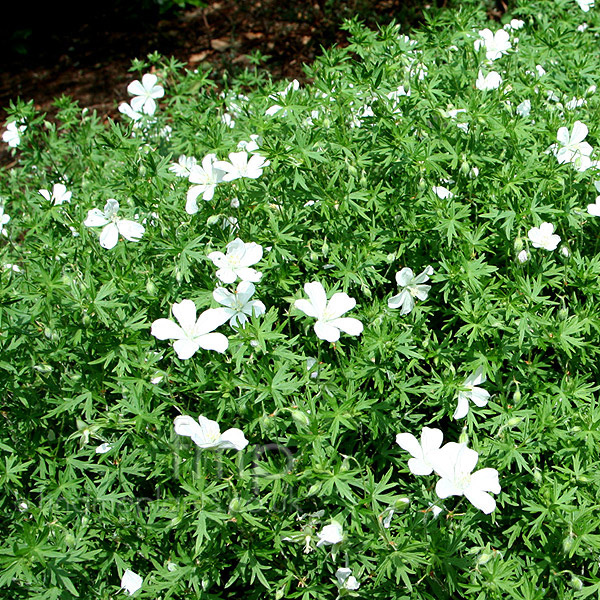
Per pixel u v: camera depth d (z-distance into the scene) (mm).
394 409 641
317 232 717
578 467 612
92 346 643
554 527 603
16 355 664
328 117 766
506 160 735
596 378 686
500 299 652
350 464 634
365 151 741
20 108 849
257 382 598
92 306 634
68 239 737
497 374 640
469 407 641
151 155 737
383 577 597
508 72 851
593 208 689
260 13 1647
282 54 1501
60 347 650
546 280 682
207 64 1504
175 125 926
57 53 1711
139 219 708
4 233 812
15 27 1758
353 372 630
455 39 829
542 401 630
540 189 697
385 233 703
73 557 590
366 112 793
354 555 596
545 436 622
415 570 609
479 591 589
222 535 593
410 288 657
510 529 613
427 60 802
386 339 627
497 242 709
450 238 676
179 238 684
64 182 843
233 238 691
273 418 601
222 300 626
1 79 1636
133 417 629
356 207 696
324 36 1512
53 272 635
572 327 647
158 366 669
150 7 1783
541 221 697
